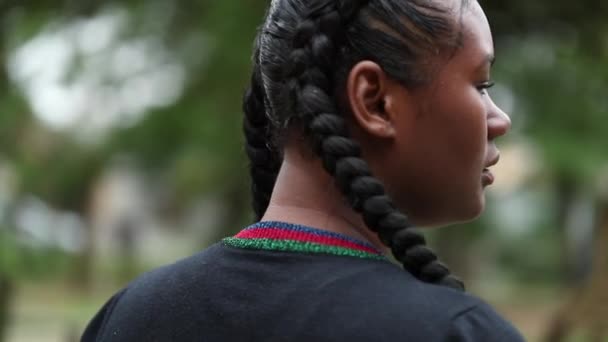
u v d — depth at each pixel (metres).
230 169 7.46
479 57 1.52
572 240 12.80
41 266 5.51
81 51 6.43
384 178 1.54
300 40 1.53
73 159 7.25
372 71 1.49
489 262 14.29
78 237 8.38
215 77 6.37
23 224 5.59
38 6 5.94
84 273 11.90
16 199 5.79
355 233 1.56
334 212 1.55
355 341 1.40
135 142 7.09
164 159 7.44
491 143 1.61
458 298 1.43
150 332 1.57
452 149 1.52
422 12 1.49
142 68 6.67
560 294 12.81
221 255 1.58
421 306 1.41
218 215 8.65
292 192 1.58
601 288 4.85
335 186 1.55
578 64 6.05
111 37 6.50
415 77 1.50
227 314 1.50
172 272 1.63
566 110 6.15
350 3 1.50
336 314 1.42
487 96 1.61
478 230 8.86
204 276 1.57
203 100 6.69
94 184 8.57
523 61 6.07
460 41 1.51
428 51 1.50
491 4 5.46
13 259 5.35
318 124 1.48
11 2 5.81
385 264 1.50
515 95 6.19
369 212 1.46
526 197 12.81
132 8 6.33
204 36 6.33
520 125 6.22
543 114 6.15
